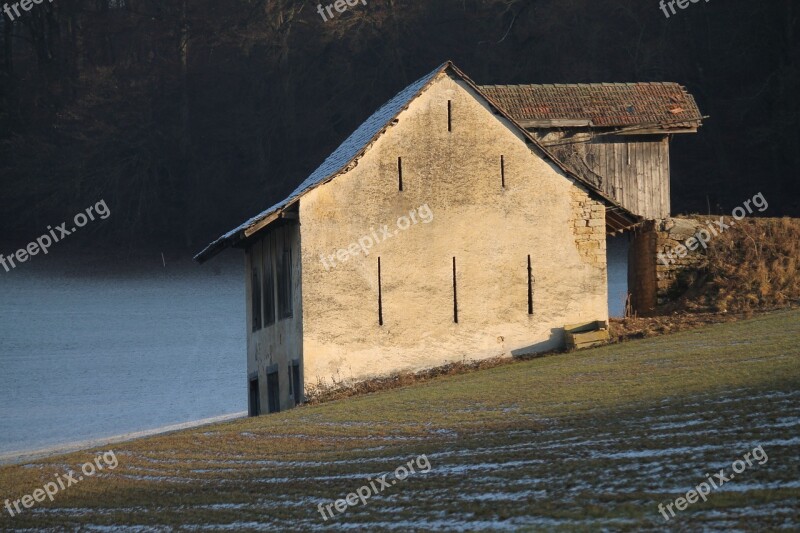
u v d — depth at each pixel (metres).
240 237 96.50
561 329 99.81
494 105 99.69
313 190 96.06
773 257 106.75
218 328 191.75
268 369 108.81
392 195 97.62
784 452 45.12
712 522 37.97
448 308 97.94
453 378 91.94
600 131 125.62
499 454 55.12
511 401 72.06
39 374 159.88
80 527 56.06
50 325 197.00
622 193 125.50
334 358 95.12
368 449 63.62
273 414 89.00
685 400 60.69
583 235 101.38
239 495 56.59
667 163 126.88
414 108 98.50
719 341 83.94
